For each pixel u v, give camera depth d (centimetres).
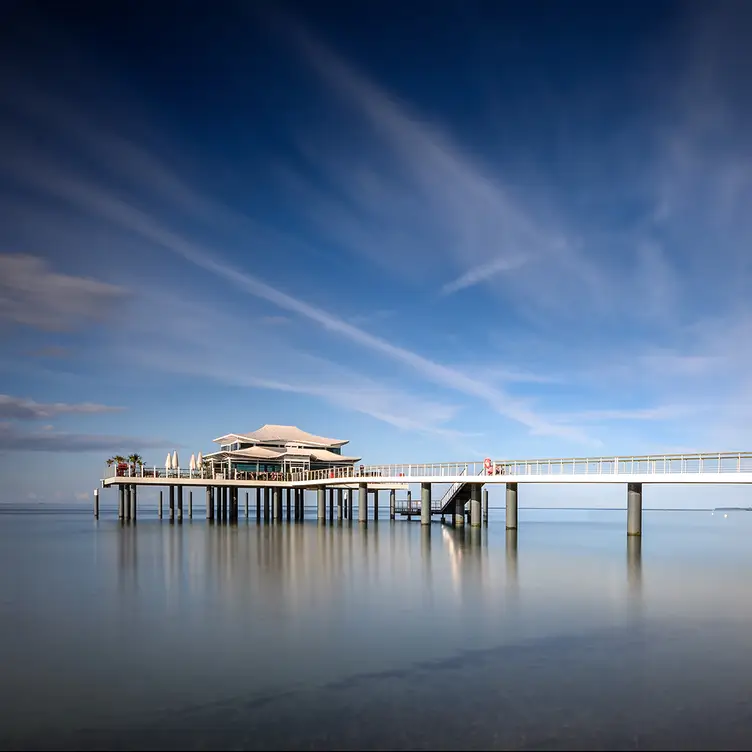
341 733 1427
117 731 1444
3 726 1471
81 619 2380
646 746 1361
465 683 1716
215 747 1370
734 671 1806
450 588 2984
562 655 1945
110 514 13638
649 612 2494
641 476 4438
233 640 2103
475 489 6925
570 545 5144
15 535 6216
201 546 4794
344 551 4459
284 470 8362
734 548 5069
